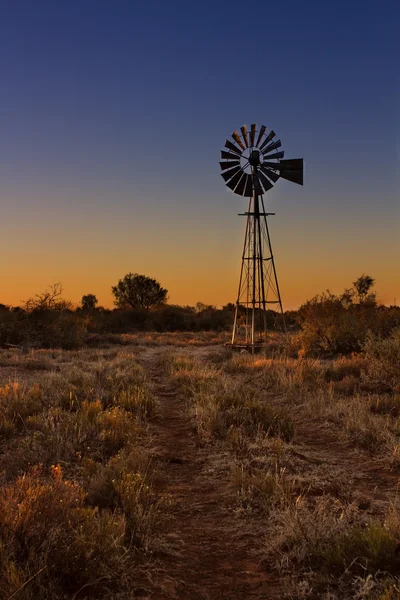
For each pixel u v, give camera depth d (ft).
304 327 86.33
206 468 26.89
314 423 36.83
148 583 14.79
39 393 42.09
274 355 80.43
